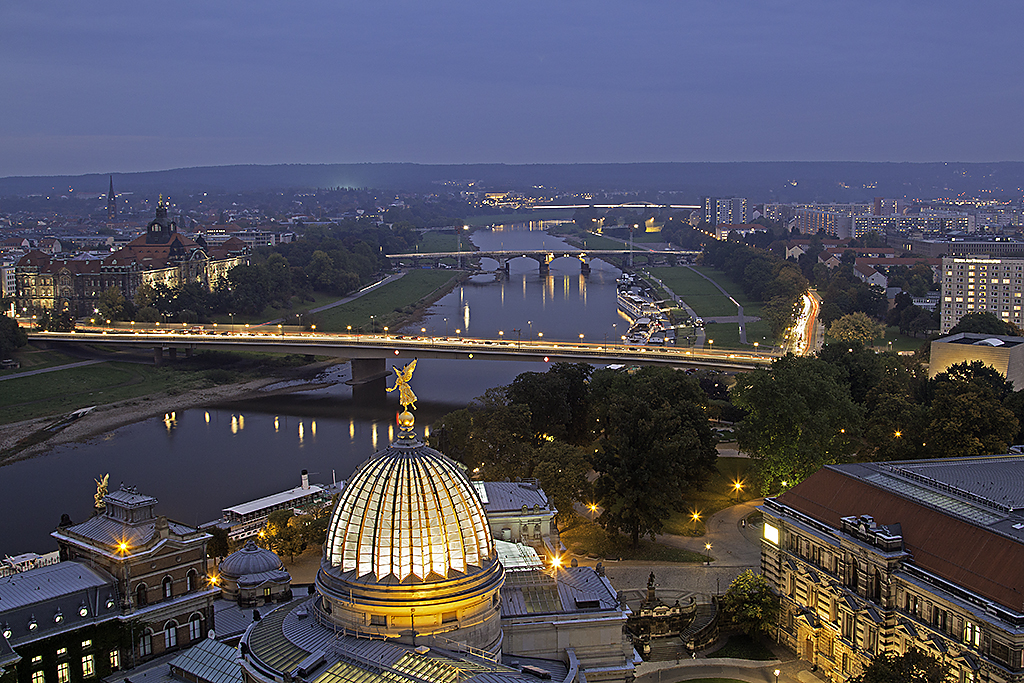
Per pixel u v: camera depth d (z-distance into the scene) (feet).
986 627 388.37
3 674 378.53
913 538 445.37
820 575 480.64
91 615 415.64
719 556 604.49
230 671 395.14
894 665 390.83
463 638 321.73
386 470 323.98
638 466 619.26
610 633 374.02
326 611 332.19
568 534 644.69
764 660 490.90
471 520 329.72
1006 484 494.18
